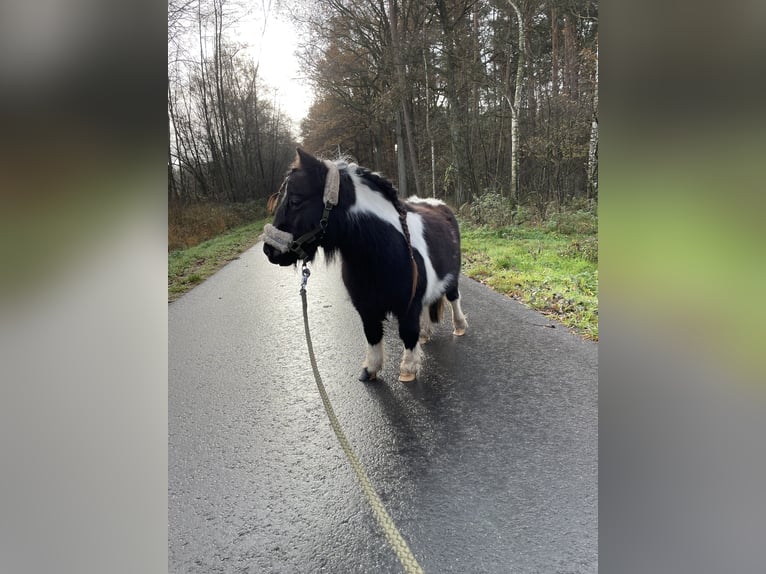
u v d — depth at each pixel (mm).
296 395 3439
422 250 3531
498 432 2797
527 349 4082
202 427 3021
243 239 14750
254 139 27484
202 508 2260
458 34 13945
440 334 4598
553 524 2049
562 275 6449
